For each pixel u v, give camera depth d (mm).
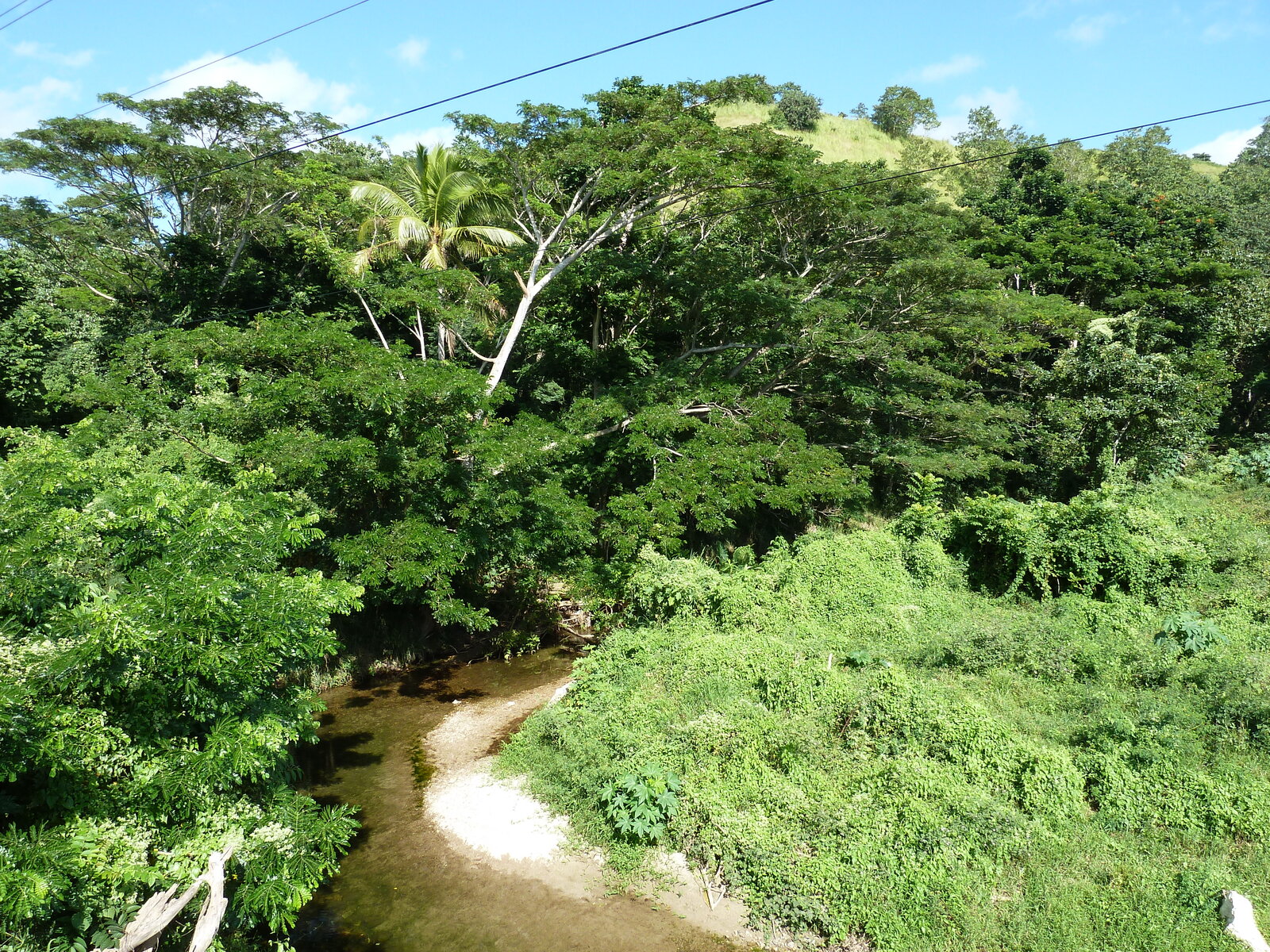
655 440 17891
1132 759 8984
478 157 19109
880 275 23094
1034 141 50688
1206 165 65938
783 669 11125
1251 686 9812
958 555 16109
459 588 16547
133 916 5723
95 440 10766
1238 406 31531
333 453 12453
